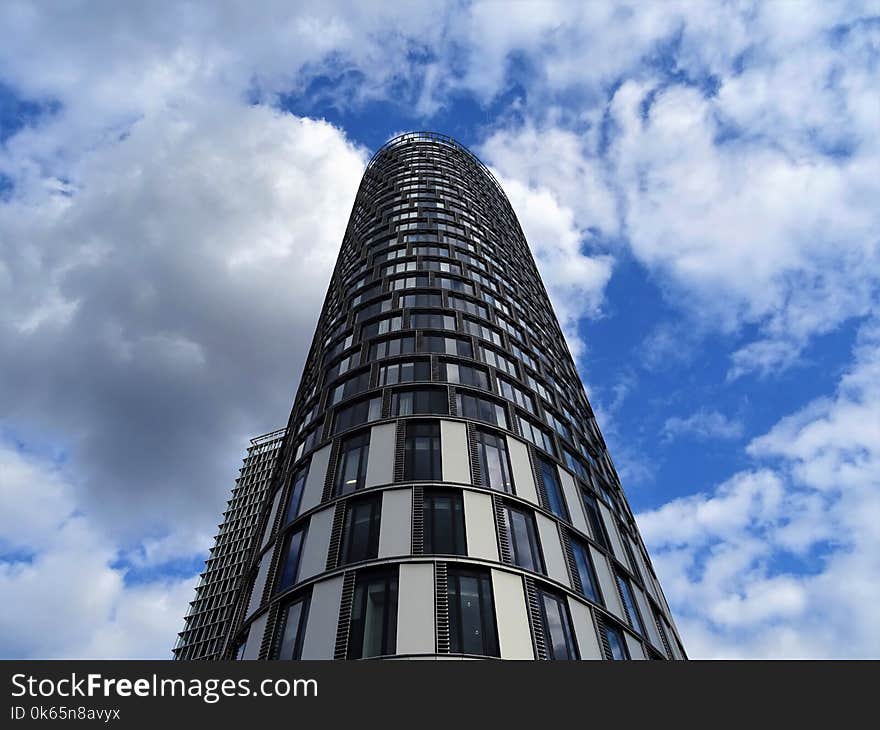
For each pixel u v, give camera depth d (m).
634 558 33.47
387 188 66.75
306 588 23.36
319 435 32.34
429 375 33.97
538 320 50.47
